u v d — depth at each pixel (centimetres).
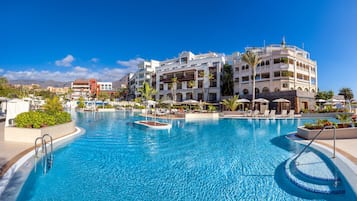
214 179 648
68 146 1054
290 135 1359
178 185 603
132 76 8669
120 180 636
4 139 1017
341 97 4725
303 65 4503
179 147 1089
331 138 1115
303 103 3741
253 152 973
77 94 10888
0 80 6078
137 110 5012
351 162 686
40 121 1075
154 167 759
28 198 518
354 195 502
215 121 2547
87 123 2273
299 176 627
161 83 6341
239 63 4841
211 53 6038
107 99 7738
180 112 3456
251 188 581
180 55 6284
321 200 510
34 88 10731
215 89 5159
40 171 688
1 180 550
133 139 1305
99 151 982
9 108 1198
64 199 515
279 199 520
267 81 4294
